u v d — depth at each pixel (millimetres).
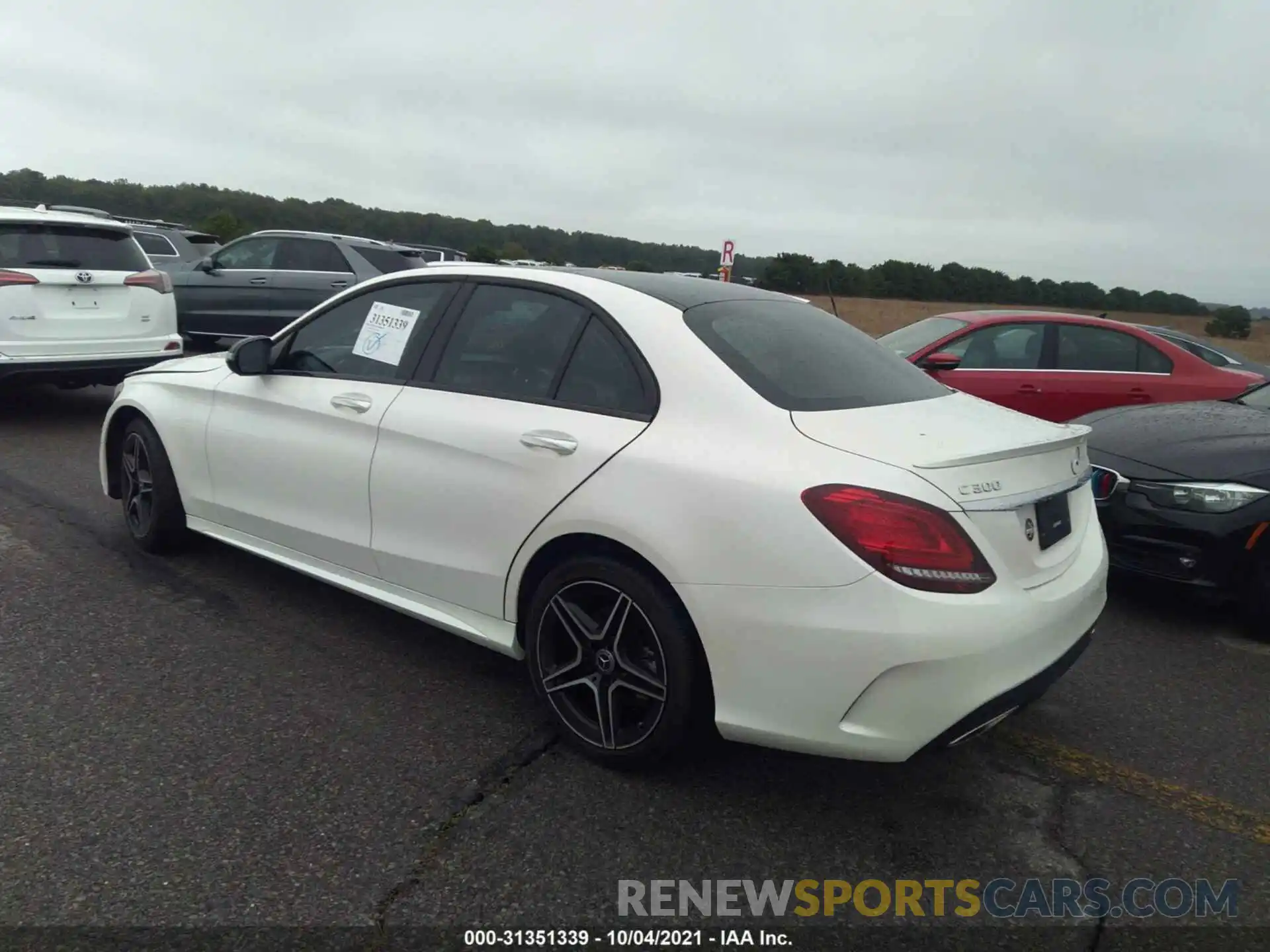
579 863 2736
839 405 3059
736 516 2770
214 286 12086
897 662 2596
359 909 2508
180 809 2885
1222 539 4430
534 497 3217
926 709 2629
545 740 3389
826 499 2672
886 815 3049
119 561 4949
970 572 2645
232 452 4363
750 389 3006
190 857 2668
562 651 3320
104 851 2676
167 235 16797
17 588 4523
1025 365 7688
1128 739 3625
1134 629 4758
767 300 3789
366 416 3787
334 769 3150
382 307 4004
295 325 4285
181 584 4688
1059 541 3090
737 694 2826
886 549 2604
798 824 2977
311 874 2629
